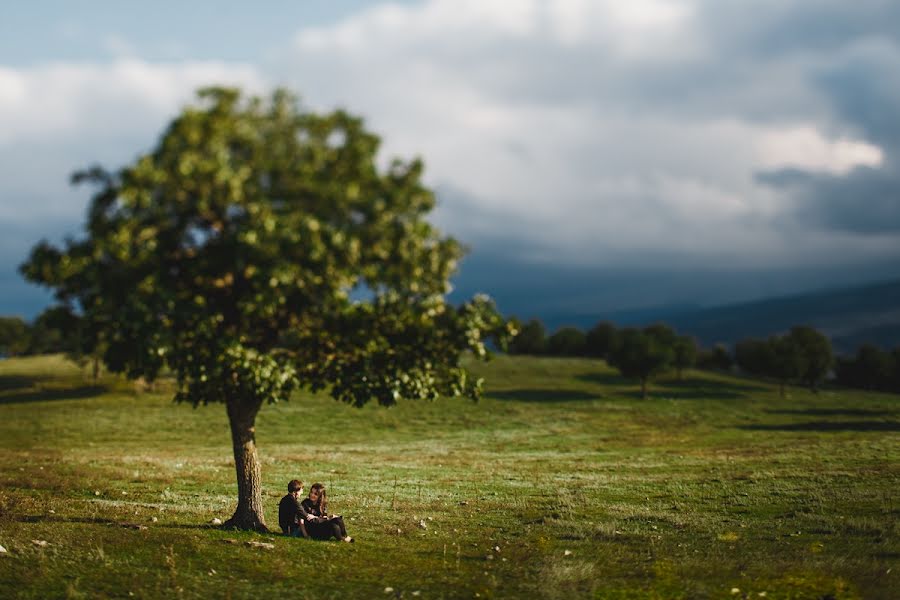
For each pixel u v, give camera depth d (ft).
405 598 38.78
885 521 62.90
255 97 46.98
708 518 69.46
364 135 46.93
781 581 41.47
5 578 38.83
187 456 146.10
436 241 49.42
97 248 42.96
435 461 139.95
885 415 269.64
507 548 54.80
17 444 171.22
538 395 316.81
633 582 42.24
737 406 295.89
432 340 52.54
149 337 43.83
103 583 39.11
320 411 256.32
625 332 474.90
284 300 46.19
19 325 504.84
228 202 44.80
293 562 46.14
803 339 372.38
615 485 99.30
